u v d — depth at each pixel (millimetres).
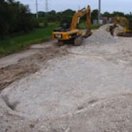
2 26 50469
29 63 28781
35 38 50438
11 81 22969
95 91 20359
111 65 27422
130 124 14438
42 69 25734
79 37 38875
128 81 22625
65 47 37750
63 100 18922
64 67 26016
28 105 18438
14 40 47875
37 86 21375
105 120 14969
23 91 20562
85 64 27219
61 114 16875
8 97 19828
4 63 30344
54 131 14484
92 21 85250
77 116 15906
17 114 16938
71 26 39531
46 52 34844
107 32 49594
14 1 61250
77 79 22891
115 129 14094
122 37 48344
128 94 18906
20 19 59750
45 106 18172
